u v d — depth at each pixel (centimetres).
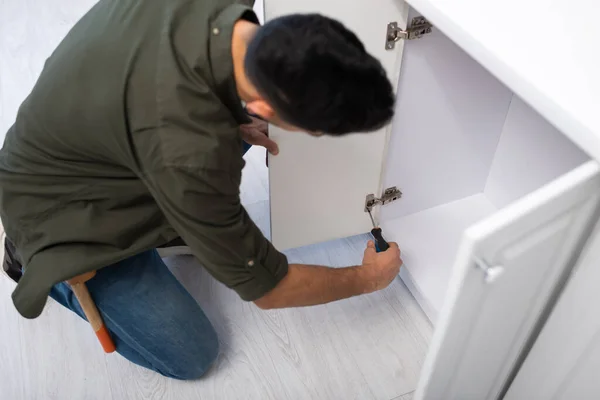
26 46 216
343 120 68
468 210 150
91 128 82
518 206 64
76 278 98
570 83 74
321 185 124
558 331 88
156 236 100
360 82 67
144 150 79
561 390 95
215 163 78
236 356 129
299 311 137
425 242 142
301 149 115
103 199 94
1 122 185
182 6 81
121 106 79
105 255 96
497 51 79
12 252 109
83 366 129
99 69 81
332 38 68
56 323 136
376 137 119
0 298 141
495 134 138
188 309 115
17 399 124
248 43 73
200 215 80
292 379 125
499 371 99
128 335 111
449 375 86
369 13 101
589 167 69
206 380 126
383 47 107
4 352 131
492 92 127
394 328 134
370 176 127
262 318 136
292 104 67
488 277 67
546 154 129
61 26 226
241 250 85
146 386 125
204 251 84
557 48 79
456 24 84
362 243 151
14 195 95
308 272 98
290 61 65
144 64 79
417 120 125
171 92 77
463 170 143
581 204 72
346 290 104
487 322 79
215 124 79
